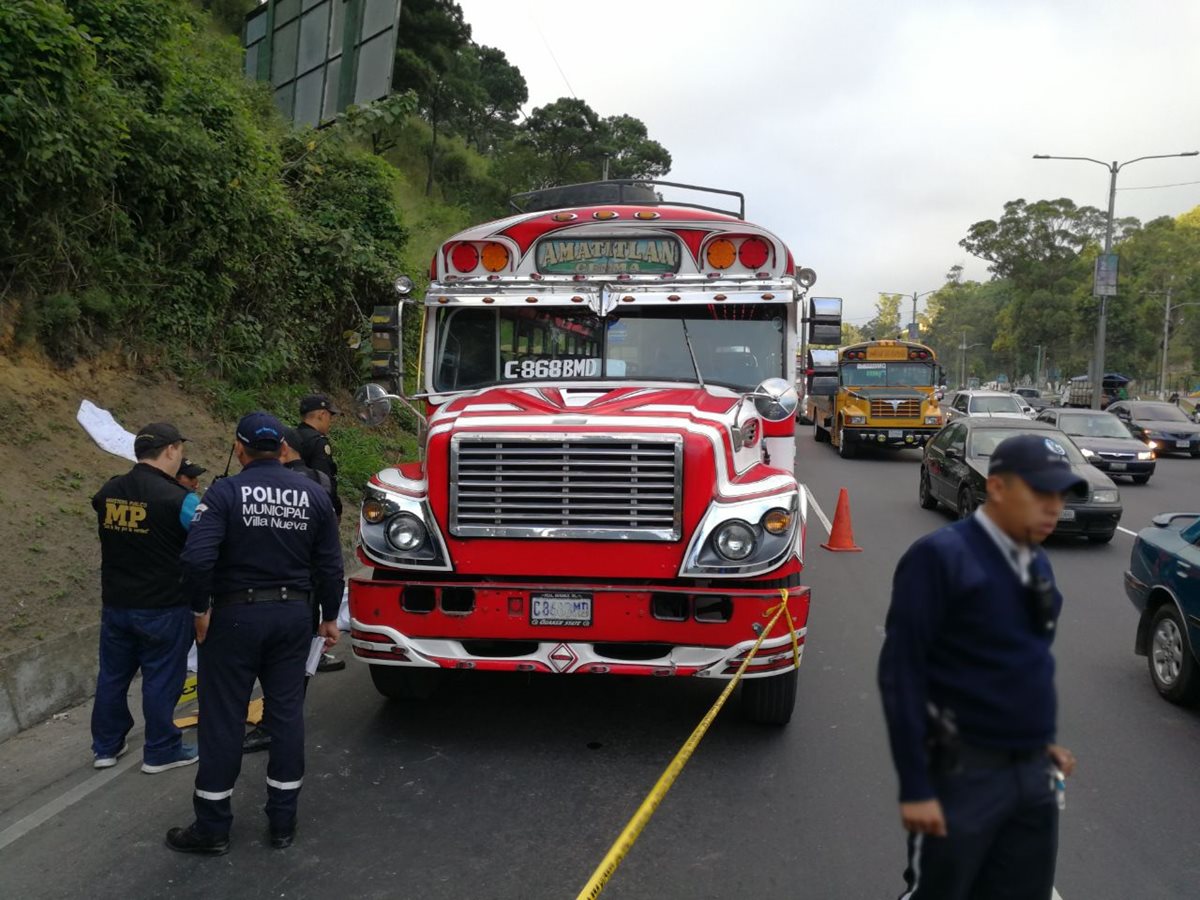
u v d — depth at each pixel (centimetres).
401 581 489
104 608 469
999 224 10319
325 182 1489
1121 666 691
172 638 468
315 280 1262
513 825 421
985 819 242
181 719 552
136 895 361
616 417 495
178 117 965
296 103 2006
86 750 502
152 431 471
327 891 365
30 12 706
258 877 376
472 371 625
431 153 3566
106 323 873
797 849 402
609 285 611
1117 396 4541
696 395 558
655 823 424
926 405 2342
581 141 3931
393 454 1308
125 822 422
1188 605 582
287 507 411
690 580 479
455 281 621
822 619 809
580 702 585
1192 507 1569
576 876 377
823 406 2872
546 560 479
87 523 664
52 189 774
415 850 398
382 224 1529
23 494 658
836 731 542
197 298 1008
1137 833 425
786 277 607
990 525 250
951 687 246
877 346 2455
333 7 1917
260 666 408
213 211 978
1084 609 869
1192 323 9194
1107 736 550
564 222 613
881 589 926
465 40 3803
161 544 461
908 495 1686
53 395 778
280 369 1182
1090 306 8900
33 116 687
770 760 498
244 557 401
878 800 451
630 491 473
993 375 13550
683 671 468
